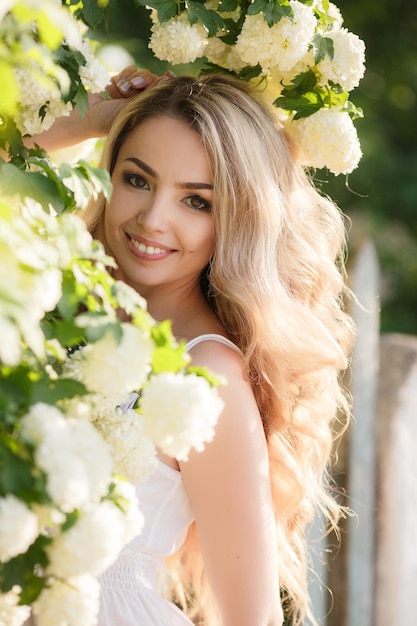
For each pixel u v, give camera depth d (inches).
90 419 77.8
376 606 182.2
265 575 105.0
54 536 68.2
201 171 106.6
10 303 59.8
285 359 111.9
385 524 182.9
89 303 72.4
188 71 262.4
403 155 406.9
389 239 404.2
